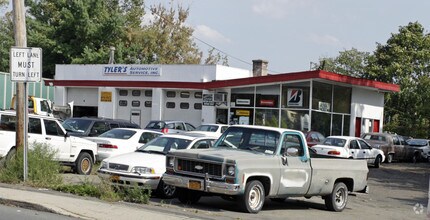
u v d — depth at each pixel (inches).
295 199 628.1
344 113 1349.7
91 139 730.2
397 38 1903.3
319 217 497.7
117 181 519.2
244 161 453.4
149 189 491.2
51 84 1515.7
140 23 2433.6
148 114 1416.1
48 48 2111.2
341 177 549.6
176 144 570.6
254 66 1489.9
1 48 2260.1
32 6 2233.0
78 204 438.0
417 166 1262.3
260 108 1268.5
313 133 1078.4
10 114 629.3
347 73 2600.9
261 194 472.7
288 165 491.8
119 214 408.2
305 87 1221.7
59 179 557.6
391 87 1434.5
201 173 460.8
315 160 521.3
